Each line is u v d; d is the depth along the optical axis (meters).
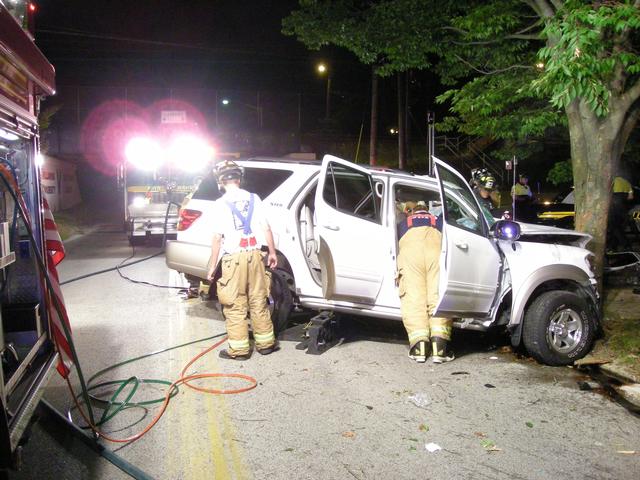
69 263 12.57
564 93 5.72
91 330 6.89
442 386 5.19
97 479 3.53
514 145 14.77
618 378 5.46
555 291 5.92
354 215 6.12
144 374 5.38
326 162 5.98
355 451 3.92
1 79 3.19
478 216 5.93
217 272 6.71
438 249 5.91
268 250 6.45
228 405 4.67
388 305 6.21
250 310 5.99
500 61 10.29
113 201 37.78
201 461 3.76
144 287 9.55
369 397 4.89
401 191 7.06
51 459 3.76
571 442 4.11
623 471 3.71
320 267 6.30
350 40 10.54
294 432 4.20
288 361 5.80
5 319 3.86
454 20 9.45
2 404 2.65
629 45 6.78
